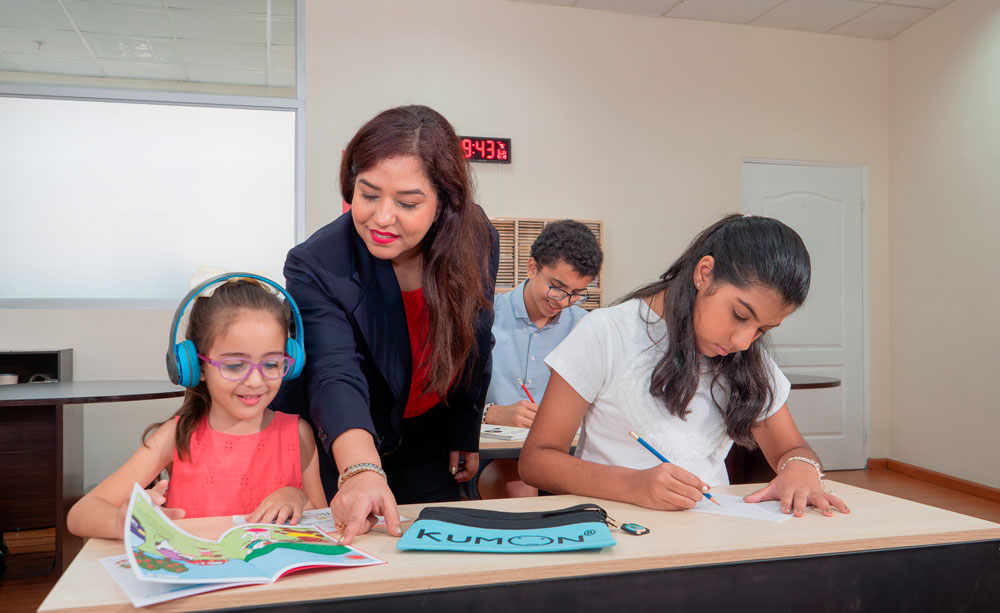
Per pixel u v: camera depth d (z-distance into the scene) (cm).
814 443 477
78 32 386
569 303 235
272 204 409
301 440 130
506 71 429
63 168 386
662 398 127
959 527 99
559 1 429
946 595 96
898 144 478
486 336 145
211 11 398
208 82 401
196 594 72
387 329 131
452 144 113
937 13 444
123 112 393
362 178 107
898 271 477
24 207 382
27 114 383
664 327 129
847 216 484
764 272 108
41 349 376
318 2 405
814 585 90
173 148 398
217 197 402
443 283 124
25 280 381
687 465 130
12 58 381
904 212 472
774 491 115
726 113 461
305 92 405
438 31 419
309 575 78
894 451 479
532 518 95
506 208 427
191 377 113
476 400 157
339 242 125
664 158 451
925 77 454
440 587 78
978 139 415
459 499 169
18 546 301
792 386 311
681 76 454
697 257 122
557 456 125
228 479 124
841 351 482
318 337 119
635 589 83
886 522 101
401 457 161
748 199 470
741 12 445
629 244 445
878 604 93
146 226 395
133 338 387
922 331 456
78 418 338
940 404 440
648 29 450
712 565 87
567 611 81
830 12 445
